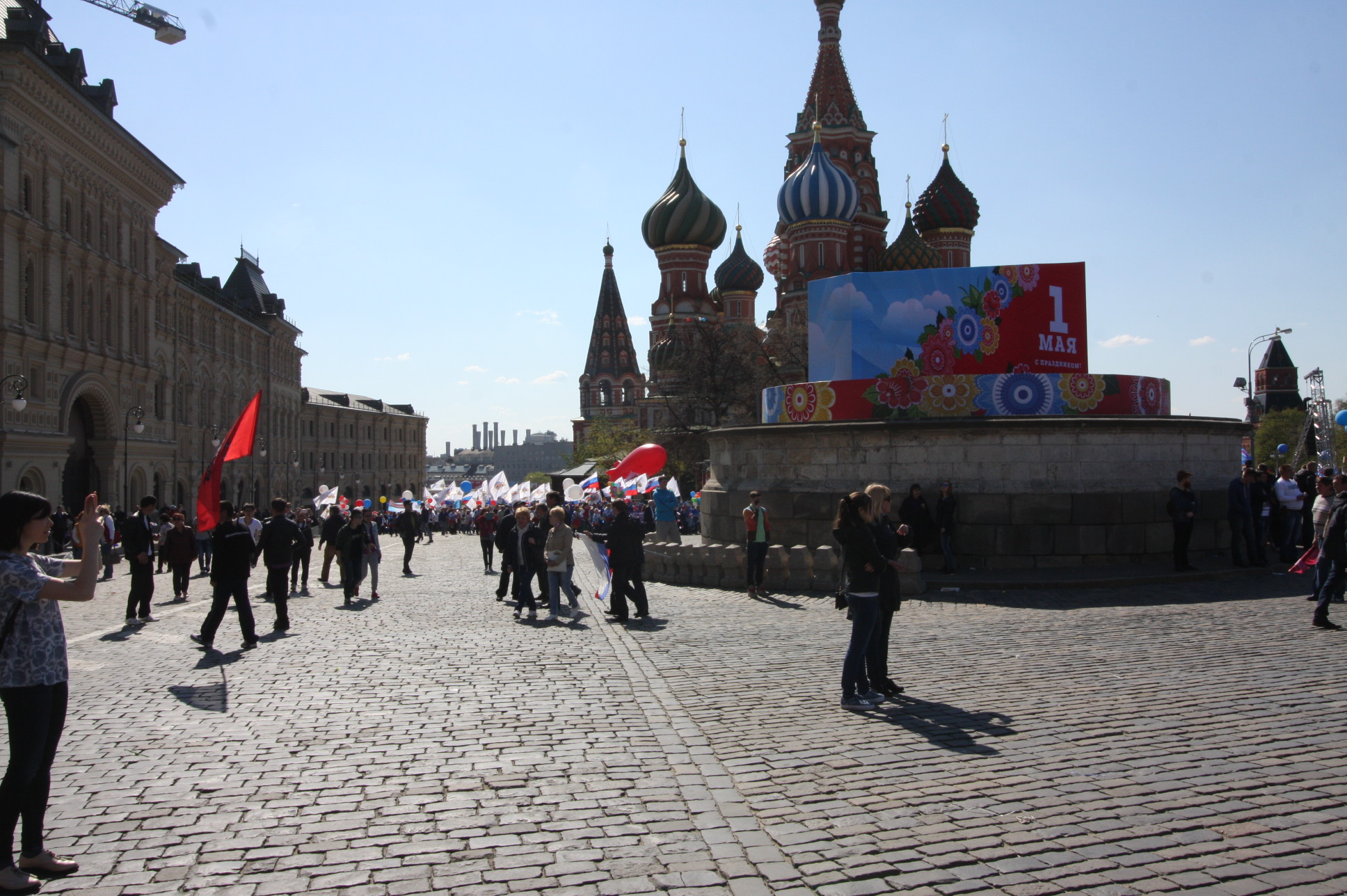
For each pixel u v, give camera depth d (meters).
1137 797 6.14
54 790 6.62
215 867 5.29
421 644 13.02
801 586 18.45
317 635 14.23
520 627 14.88
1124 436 20.14
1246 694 8.88
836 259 71.88
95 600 20.39
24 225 40.44
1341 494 12.50
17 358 39.94
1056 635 12.42
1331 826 5.59
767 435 22.73
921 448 20.47
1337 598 15.20
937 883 4.93
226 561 13.00
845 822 5.81
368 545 19.70
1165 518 20.05
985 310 22.52
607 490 45.38
